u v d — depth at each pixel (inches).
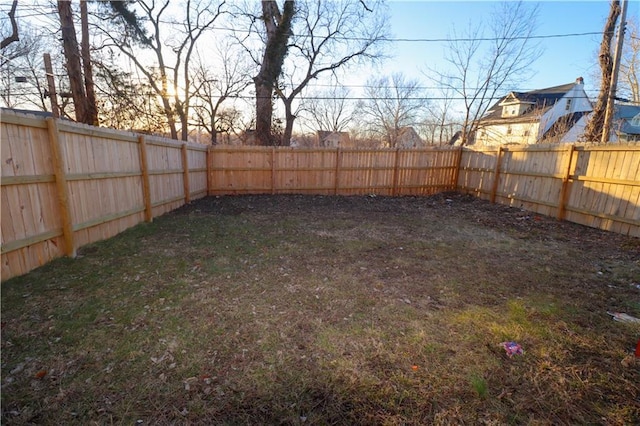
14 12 402.6
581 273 144.3
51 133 130.0
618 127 602.2
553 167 258.1
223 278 130.8
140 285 120.7
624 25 357.7
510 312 107.3
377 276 137.6
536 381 74.4
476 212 292.4
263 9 473.7
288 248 174.6
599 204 220.8
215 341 87.2
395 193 399.2
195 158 327.9
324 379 73.7
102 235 171.3
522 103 887.7
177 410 63.7
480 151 358.3
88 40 393.4
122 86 454.9
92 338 86.1
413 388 71.5
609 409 66.7
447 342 89.4
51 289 112.7
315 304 110.6
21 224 118.9
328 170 385.4
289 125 568.7
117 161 184.2
